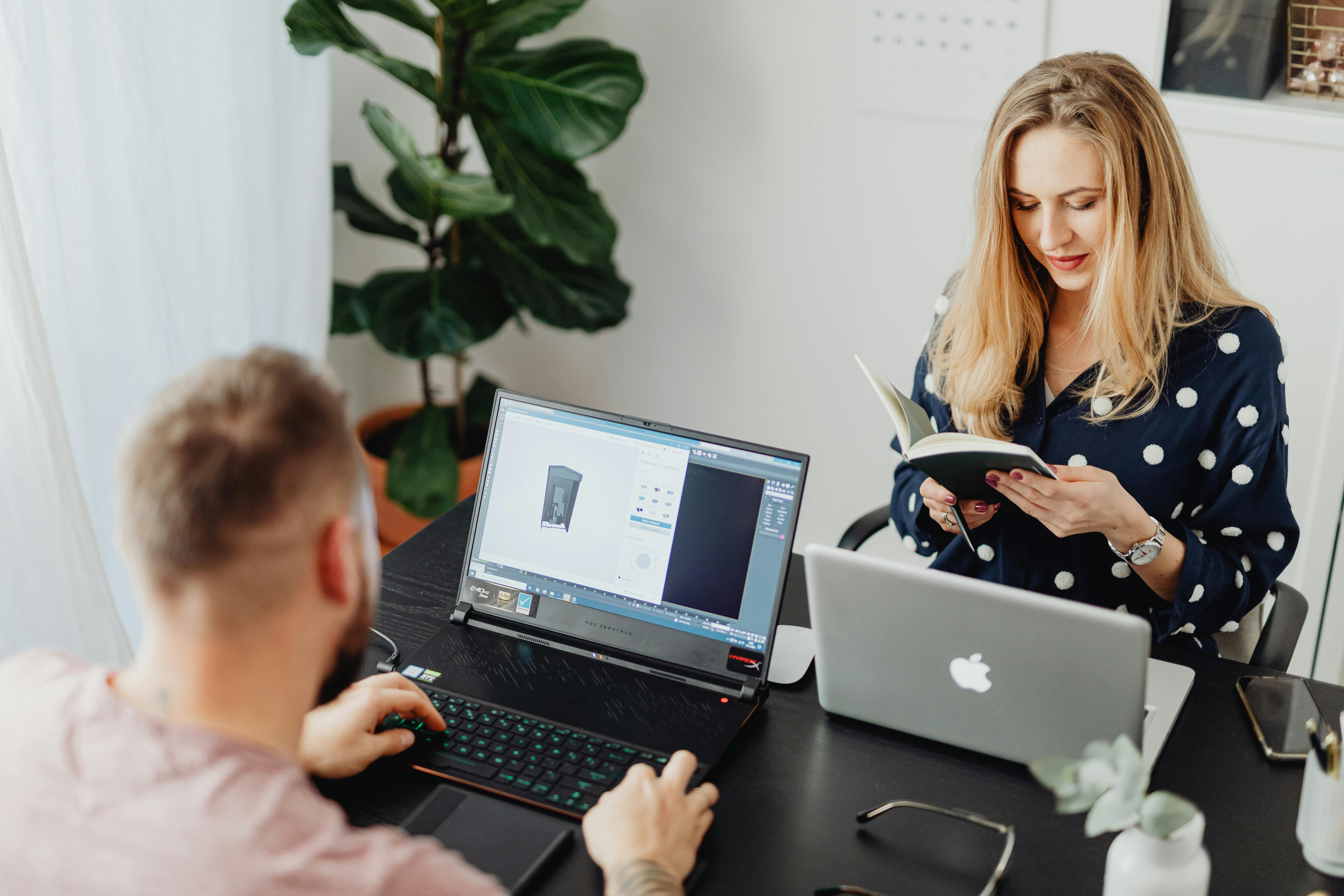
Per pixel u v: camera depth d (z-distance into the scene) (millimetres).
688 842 1072
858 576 1190
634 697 1332
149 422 798
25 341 1718
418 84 2404
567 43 2518
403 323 2629
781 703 1360
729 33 2637
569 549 1422
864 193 2662
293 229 2615
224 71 2262
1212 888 1074
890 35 2479
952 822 1165
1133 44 2301
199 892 732
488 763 1229
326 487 811
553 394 3215
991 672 1178
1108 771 945
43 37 1798
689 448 1363
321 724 1208
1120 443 1621
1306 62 2164
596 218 2619
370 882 763
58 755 788
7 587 1804
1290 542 1597
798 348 2891
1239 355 1557
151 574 782
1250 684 1367
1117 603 1649
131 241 2061
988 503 1621
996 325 1647
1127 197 1491
